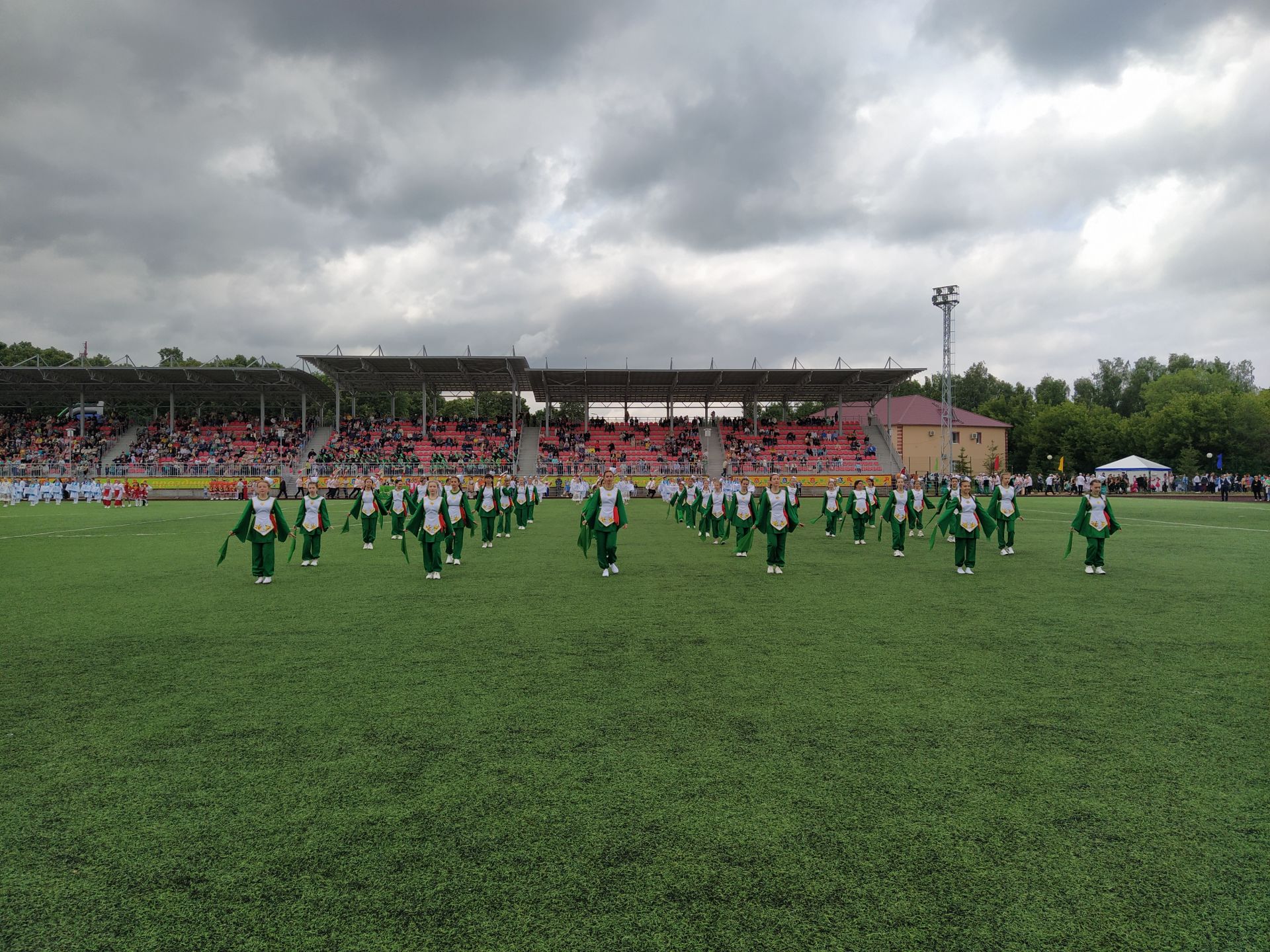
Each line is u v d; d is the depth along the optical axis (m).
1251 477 54.00
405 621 9.29
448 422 60.12
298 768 4.66
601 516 13.47
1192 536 21.62
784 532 13.79
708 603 10.59
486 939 2.96
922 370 50.09
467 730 5.33
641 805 4.12
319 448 53.47
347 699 6.07
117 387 52.66
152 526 25.88
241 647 7.95
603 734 5.23
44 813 4.09
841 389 56.72
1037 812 4.05
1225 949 2.91
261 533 12.74
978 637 8.35
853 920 3.08
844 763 4.71
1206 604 10.54
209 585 12.46
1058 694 6.19
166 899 3.27
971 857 3.58
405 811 4.07
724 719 5.55
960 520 13.77
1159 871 3.48
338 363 50.09
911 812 4.04
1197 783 4.43
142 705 5.95
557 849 3.66
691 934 2.98
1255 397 69.75
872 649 7.77
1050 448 74.69
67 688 6.41
